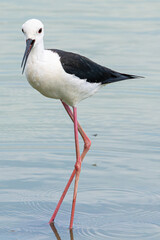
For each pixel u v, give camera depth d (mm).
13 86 14688
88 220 8828
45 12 20391
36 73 8219
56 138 11836
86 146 9844
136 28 18812
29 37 8062
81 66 8648
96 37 17781
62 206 9297
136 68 15367
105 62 15570
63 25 18891
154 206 9164
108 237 8328
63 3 21969
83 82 8727
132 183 9969
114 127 12375
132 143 11609
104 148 11406
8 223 8727
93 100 14008
